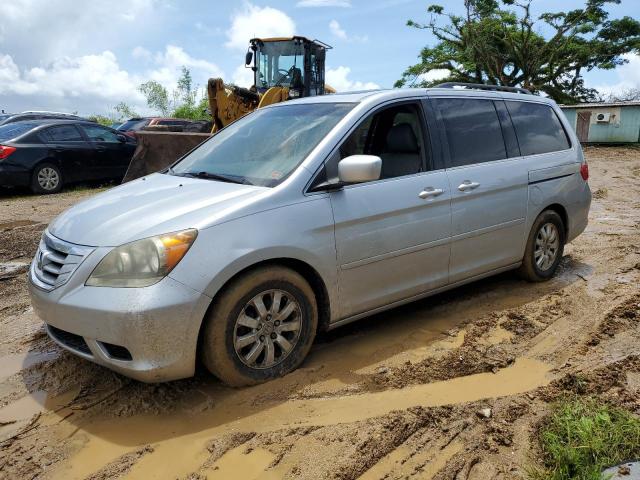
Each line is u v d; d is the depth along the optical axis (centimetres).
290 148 394
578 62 3694
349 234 377
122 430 312
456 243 445
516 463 278
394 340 422
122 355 317
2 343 429
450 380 363
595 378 354
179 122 2192
